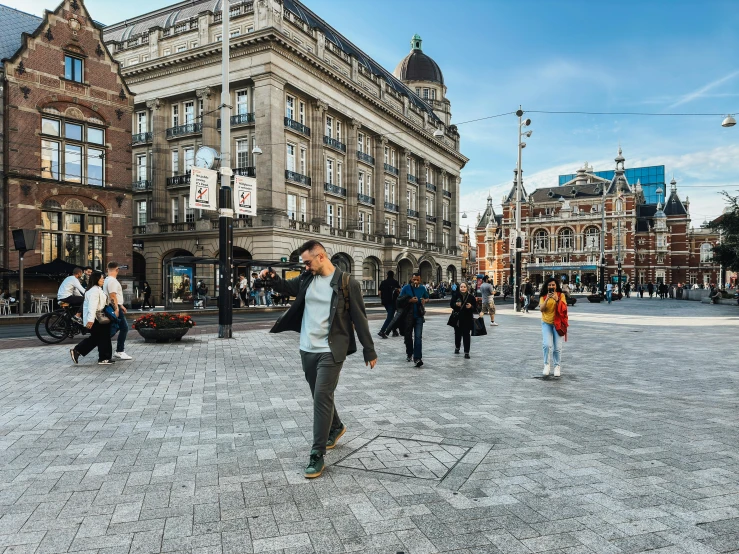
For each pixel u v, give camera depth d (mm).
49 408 5801
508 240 88062
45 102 23969
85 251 25516
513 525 3053
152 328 11781
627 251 78500
